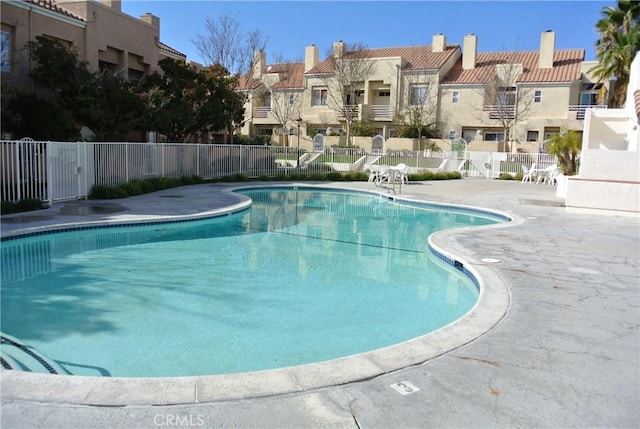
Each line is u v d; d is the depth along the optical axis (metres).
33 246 9.70
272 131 44.16
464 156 30.80
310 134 40.97
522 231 10.70
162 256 9.29
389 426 3.10
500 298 5.84
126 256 9.22
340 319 6.27
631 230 10.91
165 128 19.88
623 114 18.55
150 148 18.38
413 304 6.92
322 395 3.45
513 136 36.22
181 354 5.10
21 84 16.58
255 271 8.45
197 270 8.39
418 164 30.02
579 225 11.59
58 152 13.40
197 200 15.29
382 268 8.87
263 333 5.74
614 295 6.04
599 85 33.44
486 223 13.81
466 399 3.45
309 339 5.61
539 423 3.17
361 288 7.63
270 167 26.28
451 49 41.62
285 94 42.84
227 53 31.28
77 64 17.22
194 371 4.73
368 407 3.31
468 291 7.52
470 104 37.62
